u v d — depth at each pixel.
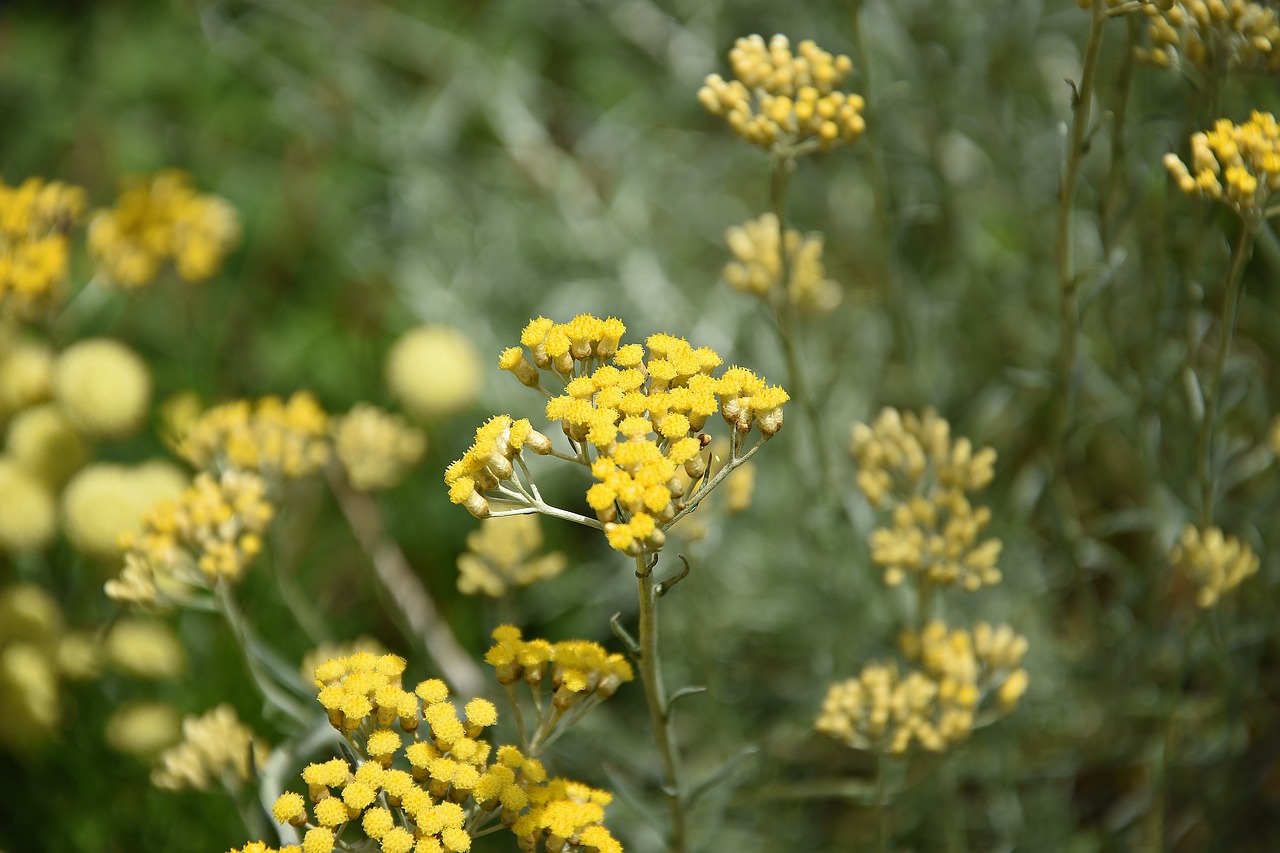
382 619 0.55
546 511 0.42
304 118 0.61
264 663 0.46
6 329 0.51
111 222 0.52
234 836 0.49
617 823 0.50
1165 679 0.53
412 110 0.63
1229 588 0.47
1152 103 0.52
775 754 0.52
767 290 0.49
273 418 0.49
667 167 0.61
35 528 0.49
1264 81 0.51
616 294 0.59
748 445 0.54
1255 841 0.51
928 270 0.56
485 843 0.50
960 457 0.47
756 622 0.54
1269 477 0.53
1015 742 0.52
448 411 0.54
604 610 0.55
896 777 0.49
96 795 0.50
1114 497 0.55
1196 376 0.48
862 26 0.49
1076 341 0.47
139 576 0.46
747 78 0.47
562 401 0.42
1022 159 0.55
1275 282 0.52
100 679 0.50
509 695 0.43
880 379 0.56
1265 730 0.51
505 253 0.60
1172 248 0.50
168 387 0.55
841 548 0.51
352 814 0.42
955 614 0.51
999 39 0.55
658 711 0.43
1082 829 0.53
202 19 0.62
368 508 0.55
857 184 0.58
